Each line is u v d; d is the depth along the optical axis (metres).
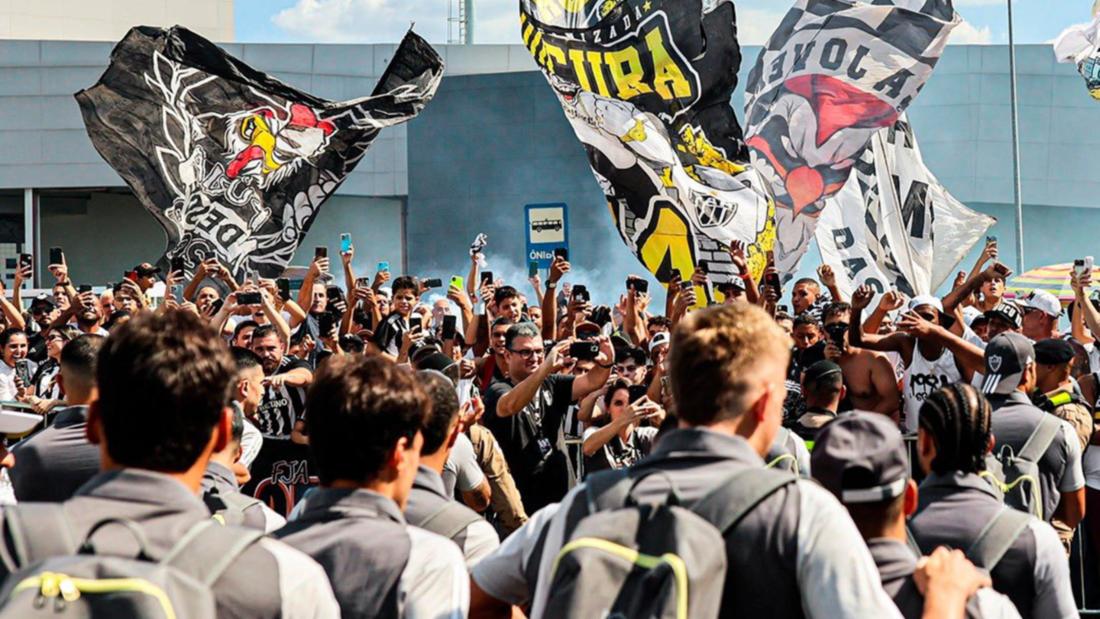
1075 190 43.06
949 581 3.03
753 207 12.47
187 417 2.67
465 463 6.05
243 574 2.60
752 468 2.87
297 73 42.69
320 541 3.18
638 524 2.74
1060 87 42.88
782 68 13.40
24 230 43.06
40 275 43.00
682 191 12.47
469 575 3.39
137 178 13.25
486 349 10.64
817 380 6.61
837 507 2.81
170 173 13.30
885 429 3.25
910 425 8.34
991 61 42.81
